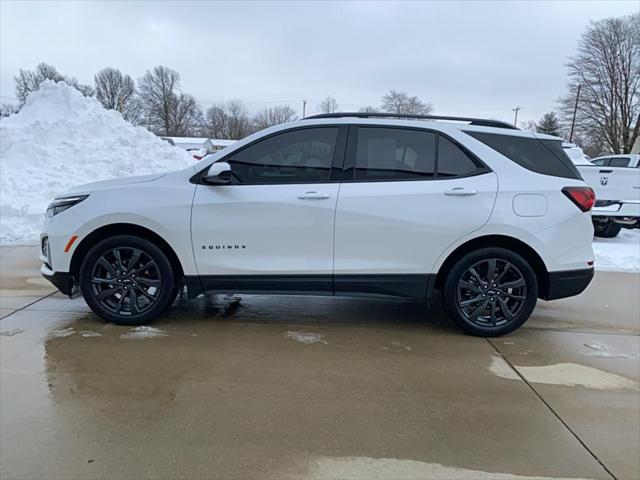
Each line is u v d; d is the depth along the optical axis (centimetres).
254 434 261
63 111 1209
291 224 391
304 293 405
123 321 415
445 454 248
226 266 400
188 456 241
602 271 683
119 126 1230
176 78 8875
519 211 387
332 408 290
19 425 264
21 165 1011
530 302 402
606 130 4875
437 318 463
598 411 295
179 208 395
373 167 395
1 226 811
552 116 6662
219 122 9269
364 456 245
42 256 431
